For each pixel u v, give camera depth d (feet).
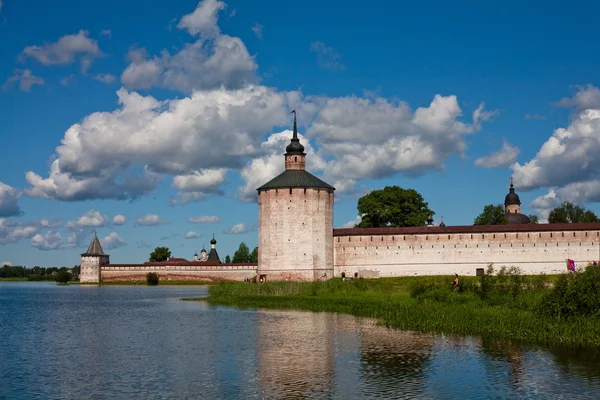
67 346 131.54
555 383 93.76
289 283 285.02
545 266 332.39
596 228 328.70
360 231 360.69
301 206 354.95
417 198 406.21
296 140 376.07
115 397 88.28
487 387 91.91
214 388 92.43
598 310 136.26
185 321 176.04
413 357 112.78
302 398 87.15
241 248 651.25
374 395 88.33
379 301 207.72
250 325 162.50
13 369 106.63
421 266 348.59
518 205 522.47
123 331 155.53
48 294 364.99
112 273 503.61
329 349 122.11
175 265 483.10
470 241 343.26
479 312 152.97
